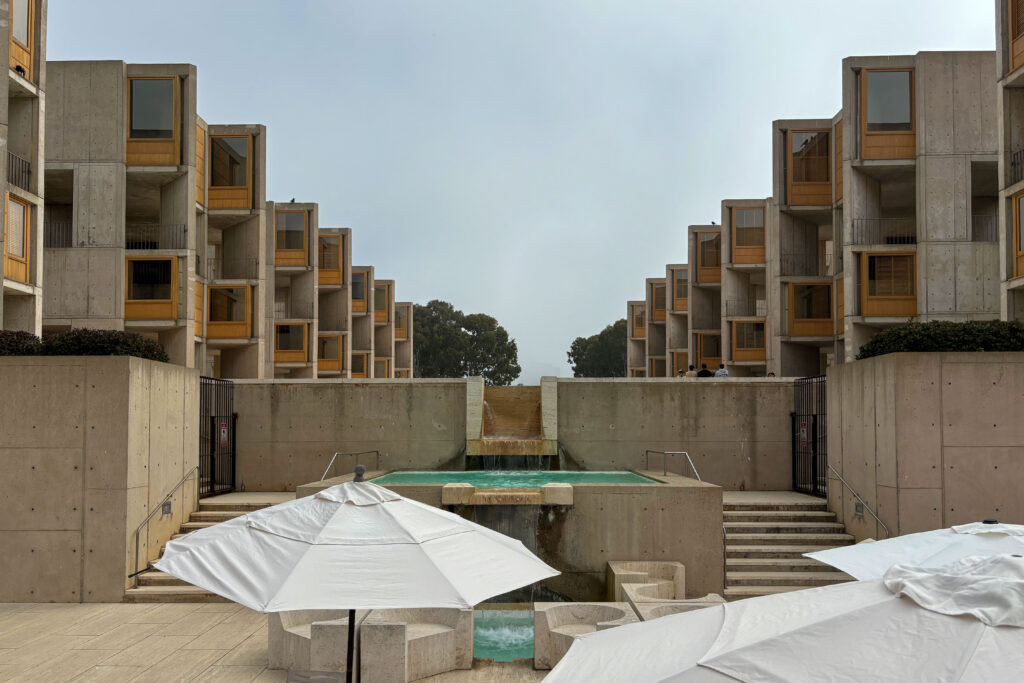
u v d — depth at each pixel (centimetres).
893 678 338
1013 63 2003
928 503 1386
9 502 1391
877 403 1470
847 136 2927
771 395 2081
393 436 2094
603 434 2094
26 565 1386
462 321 8750
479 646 1205
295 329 4078
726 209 4000
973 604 366
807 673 351
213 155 3297
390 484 1493
